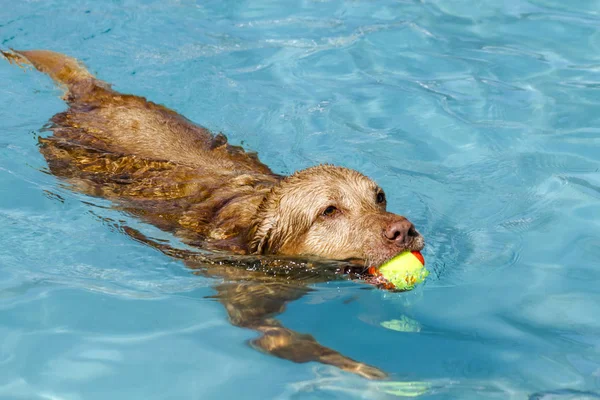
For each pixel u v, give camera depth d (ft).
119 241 29.14
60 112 36.83
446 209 31.22
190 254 28.35
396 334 23.93
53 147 34.14
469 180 33.19
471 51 44.19
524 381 21.21
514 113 38.14
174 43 44.96
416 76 41.98
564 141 35.76
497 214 30.76
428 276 26.86
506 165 34.06
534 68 42.19
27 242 28.86
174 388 21.59
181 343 23.68
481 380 21.36
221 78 41.73
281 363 22.57
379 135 36.73
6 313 25.05
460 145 35.81
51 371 22.40
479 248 28.50
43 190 31.91
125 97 37.55
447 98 39.73
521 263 27.45
